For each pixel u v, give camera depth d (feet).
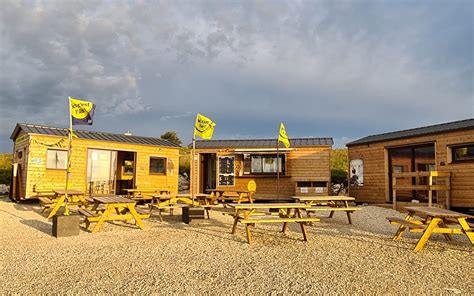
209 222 30.42
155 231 25.82
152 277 14.83
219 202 48.49
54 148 46.39
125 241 22.17
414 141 43.42
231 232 25.29
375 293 13.09
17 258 17.97
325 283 14.16
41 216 34.24
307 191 53.16
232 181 56.54
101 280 14.42
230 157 57.00
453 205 38.27
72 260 17.56
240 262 17.25
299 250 19.93
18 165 47.85
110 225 28.66
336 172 72.84
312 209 29.60
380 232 26.00
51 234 24.76
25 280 14.44
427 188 37.78
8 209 39.32
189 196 36.11
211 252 19.29
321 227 28.22
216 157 57.67
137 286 13.69
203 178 62.08
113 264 16.81
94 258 17.95
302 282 14.24
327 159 53.88
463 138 37.93
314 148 54.44
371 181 49.32
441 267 16.62
